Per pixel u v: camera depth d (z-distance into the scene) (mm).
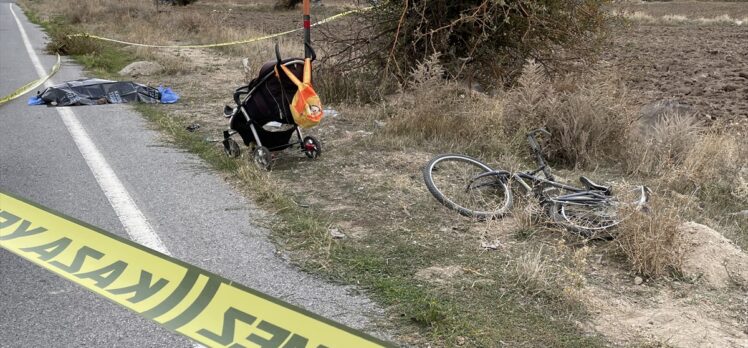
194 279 2818
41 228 3568
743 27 29422
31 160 6414
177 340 3279
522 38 9273
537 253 4305
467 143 7023
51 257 3207
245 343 2443
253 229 4691
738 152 6566
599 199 4926
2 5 50844
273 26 25672
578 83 8438
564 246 4172
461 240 4570
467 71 9945
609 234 4480
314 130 7789
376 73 10359
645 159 6383
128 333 3334
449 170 5910
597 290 3869
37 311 3537
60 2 40938
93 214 4945
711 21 31844
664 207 4543
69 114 8586
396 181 5770
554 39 10000
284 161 6516
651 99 10297
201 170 6145
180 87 11070
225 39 18578
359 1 10523
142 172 6055
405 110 7863
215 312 2646
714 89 11852
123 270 3037
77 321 3441
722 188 5781
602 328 3441
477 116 7285
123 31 21656
